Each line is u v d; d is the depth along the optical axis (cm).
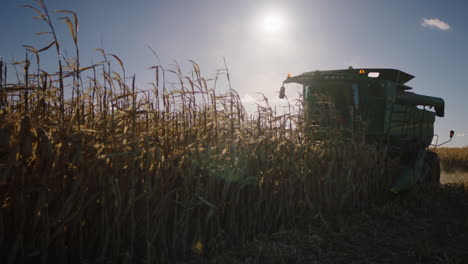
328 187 594
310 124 612
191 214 403
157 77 400
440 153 2106
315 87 835
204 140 432
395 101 873
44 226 302
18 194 289
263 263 383
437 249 450
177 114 423
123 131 373
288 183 521
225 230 444
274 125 534
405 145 816
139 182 368
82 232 336
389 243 474
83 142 323
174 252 383
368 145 708
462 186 877
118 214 337
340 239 480
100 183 329
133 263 354
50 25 312
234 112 468
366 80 798
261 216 490
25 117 282
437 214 634
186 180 391
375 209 639
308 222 533
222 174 428
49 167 299
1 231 286
